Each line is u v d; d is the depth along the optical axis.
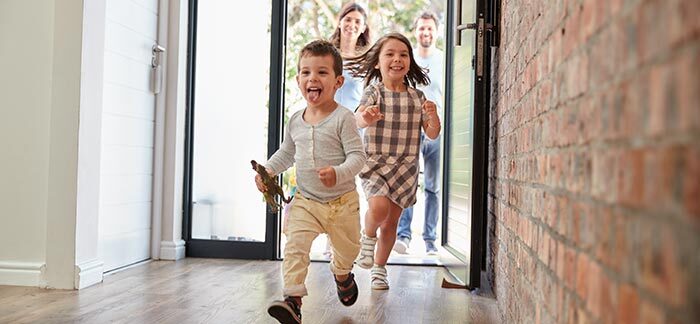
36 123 2.83
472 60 2.92
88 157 2.86
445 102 3.95
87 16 2.81
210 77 4.00
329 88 2.45
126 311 2.36
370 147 3.15
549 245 1.31
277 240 3.86
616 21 0.79
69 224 2.79
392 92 3.22
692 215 0.53
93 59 2.88
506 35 2.46
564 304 1.13
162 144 3.78
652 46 0.65
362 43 4.51
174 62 3.79
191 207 3.97
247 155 4.00
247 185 3.99
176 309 2.41
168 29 3.80
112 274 3.21
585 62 0.97
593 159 0.91
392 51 3.21
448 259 3.52
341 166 2.31
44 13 2.83
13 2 2.85
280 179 4.05
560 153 1.19
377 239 3.08
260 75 4.01
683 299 0.54
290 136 2.54
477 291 2.97
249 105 4.00
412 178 3.19
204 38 4.01
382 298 2.78
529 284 1.63
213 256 3.89
